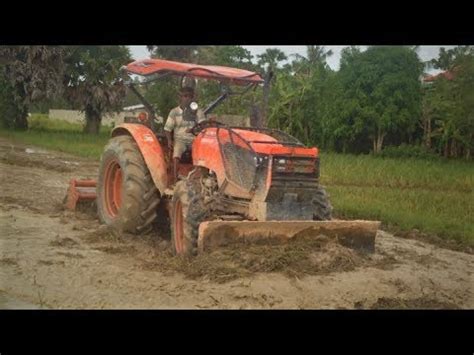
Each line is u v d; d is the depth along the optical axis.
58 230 7.45
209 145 6.45
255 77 7.16
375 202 10.47
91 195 8.64
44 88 19.78
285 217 6.05
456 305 5.48
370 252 6.46
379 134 14.34
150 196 7.18
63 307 4.87
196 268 5.58
